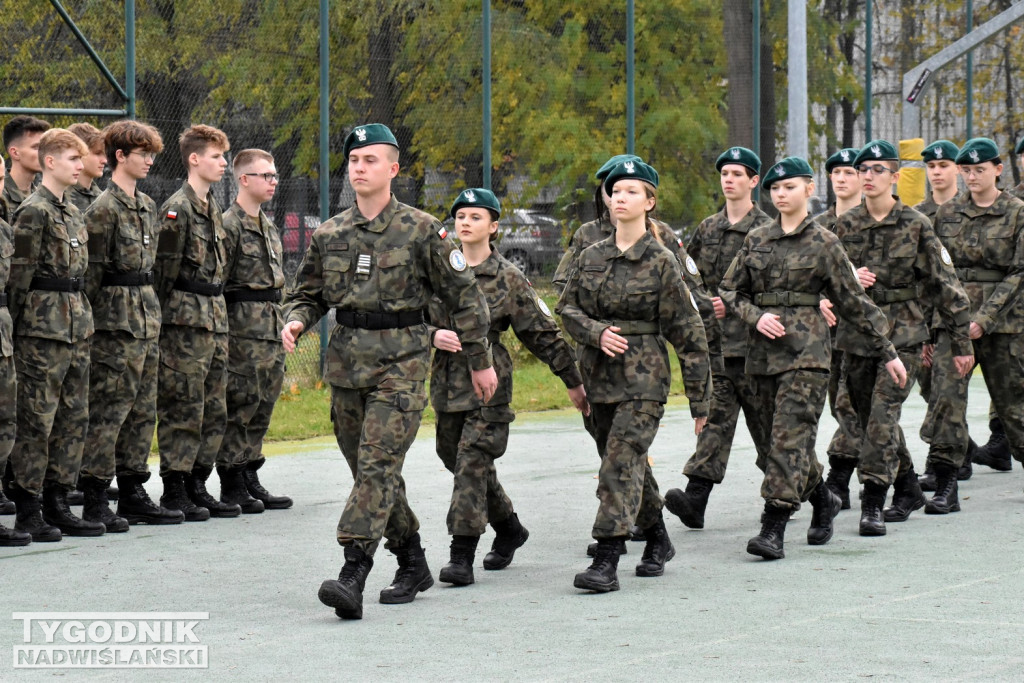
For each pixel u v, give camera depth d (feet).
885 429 62.85
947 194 78.02
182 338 66.64
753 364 59.16
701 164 132.05
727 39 132.87
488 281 53.78
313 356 112.06
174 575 54.39
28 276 60.08
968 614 46.73
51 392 61.16
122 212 64.03
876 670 39.55
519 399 113.09
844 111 142.92
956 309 65.98
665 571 54.85
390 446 46.78
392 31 114.42
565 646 42.88
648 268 51.90
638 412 51.60
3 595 50.90
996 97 160.45
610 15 125.90
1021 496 73.56
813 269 58.23
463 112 118.83
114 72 101.45
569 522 65.51
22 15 100.83
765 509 57.67
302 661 41.37
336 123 112.06
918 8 149.07
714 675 39.17
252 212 70.85
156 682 39.27
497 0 120.78
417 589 50.06
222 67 105.70
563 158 124.16
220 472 69.31
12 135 66.49
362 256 47.44
